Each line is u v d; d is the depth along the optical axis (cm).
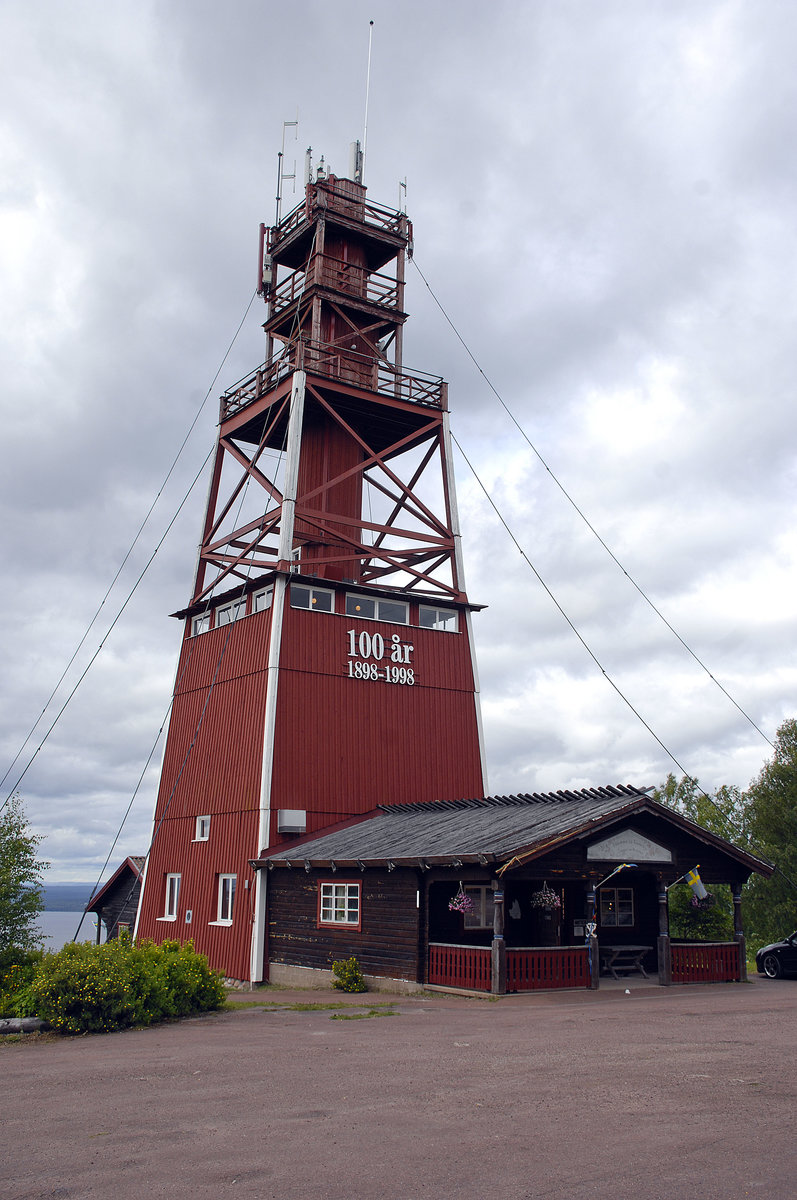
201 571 3731
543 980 2067
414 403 3644
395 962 2309
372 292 3844
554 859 2083
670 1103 980
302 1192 738
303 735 3098
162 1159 831
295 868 2761
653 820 2248
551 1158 806
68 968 1667
